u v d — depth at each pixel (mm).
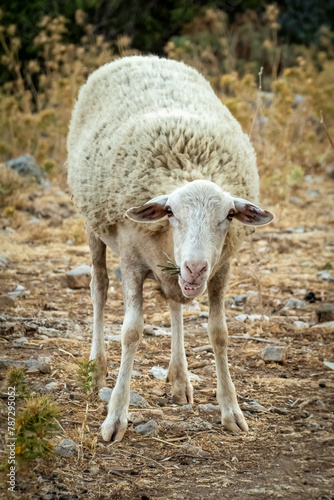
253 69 65062
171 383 15500
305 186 42594
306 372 17391
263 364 17656
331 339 19938
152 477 11594
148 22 66938
